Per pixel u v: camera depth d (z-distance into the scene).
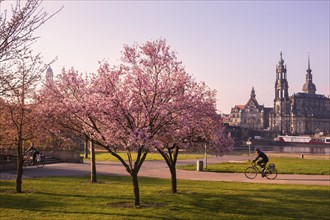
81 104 16.59
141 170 38.34
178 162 50.66
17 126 21.22
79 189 23.06
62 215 15.52
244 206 17.98
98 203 18.28
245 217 15.64
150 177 31.56
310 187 25.00
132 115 17.17
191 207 17.58
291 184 26.75
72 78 17.41
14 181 26.88
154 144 16.47
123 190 22.81
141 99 17.03
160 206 17.69
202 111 19.20
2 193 21.20
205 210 16.95
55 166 42.41
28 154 40.50
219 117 21.73
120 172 35.94
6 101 18.95
